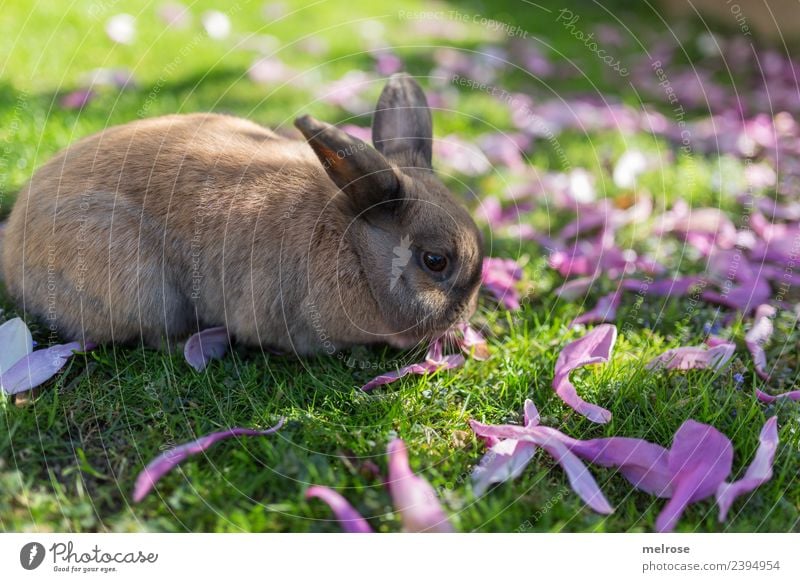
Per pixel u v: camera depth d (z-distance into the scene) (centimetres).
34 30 704
